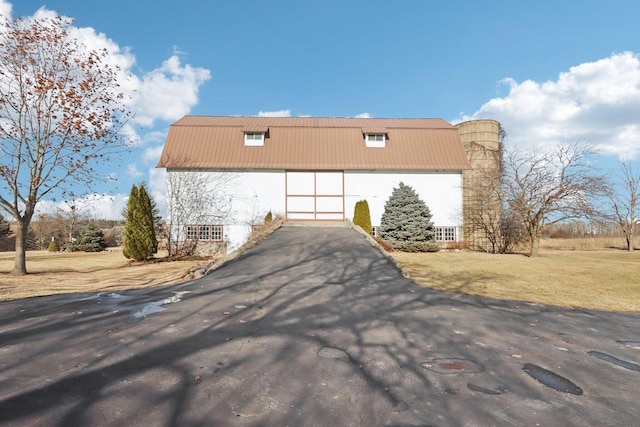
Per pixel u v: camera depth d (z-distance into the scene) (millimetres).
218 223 23469
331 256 13594
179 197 23219
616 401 3760
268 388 3840
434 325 6355
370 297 8336
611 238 32844
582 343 5633
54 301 7930
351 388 3893
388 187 24406
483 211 23656
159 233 30359
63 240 44188
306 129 25375
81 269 16172
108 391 3674
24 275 13570
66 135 14602
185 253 22703
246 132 24500
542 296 9250
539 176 19656
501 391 3924
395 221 21672
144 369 4250
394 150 24812
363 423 3197
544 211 19406
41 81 13875
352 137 25234
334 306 7480
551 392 3930
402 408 3486
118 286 10141
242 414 3297
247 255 13836
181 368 4309
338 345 5242
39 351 4770
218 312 6918
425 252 21016
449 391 3887
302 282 9758
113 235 45281
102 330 5734
